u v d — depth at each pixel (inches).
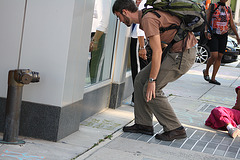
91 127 194.5
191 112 246.4
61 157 150.4
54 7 159.2
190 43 168.1
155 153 165.2
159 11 159.9
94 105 216.1
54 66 161.6
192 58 170.6
